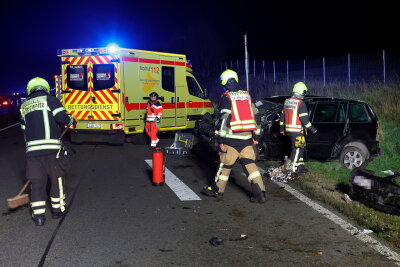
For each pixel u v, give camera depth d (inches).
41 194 206.5
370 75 813.2
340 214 223.9
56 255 169.3
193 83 553.0
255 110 248.4
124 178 313.4
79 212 228.7
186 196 261.7
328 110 342.6
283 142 337.4
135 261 163.8
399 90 580.7
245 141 244.5
